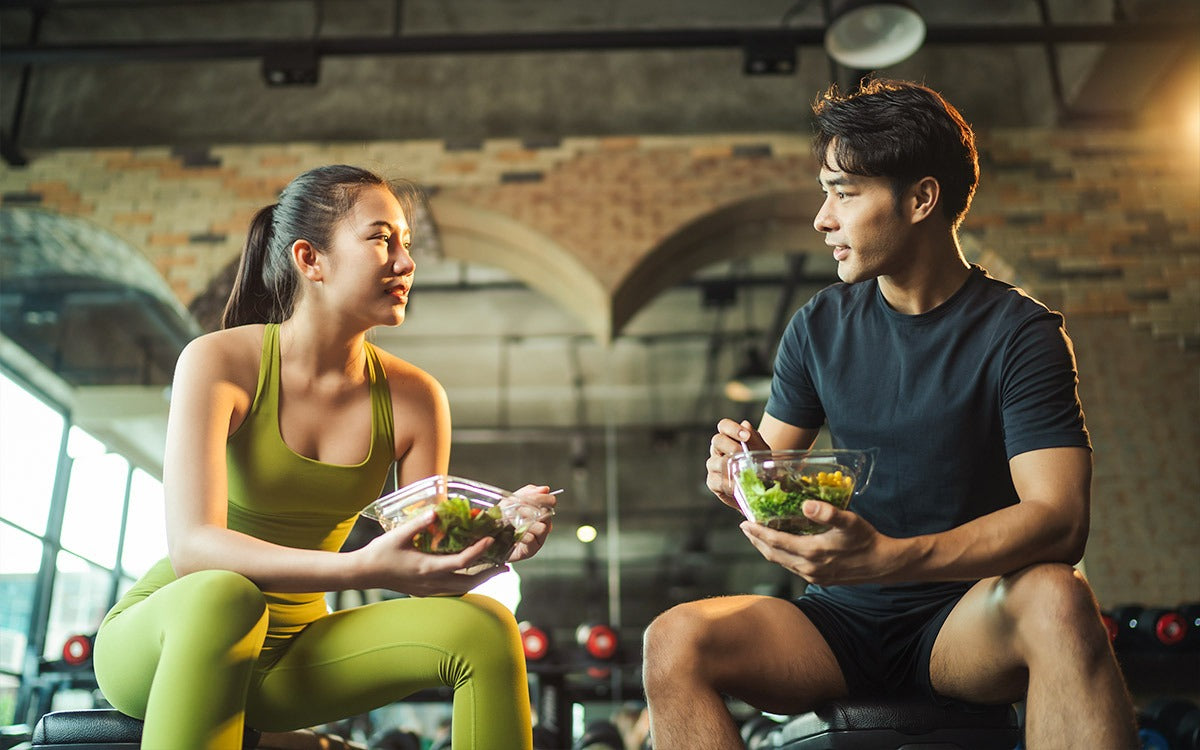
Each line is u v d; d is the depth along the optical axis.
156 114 6.46
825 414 1.84
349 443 1.72
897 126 1.64
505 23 6.67
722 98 6.48
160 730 1.28
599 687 5.05
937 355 1.71
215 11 6.60
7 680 7.07
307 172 1.73
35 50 6.00
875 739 1.56
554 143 6.30
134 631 1.43
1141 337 5.94
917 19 4.54
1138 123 6.32
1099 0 6.07
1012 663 1.46
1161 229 6.13
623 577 11.76
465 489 1.50
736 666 1.57
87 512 8.17
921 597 1.68
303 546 1.71
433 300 9.52
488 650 1.51
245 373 1.64
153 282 6.40
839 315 1.86
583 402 11.29
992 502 1.71
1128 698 1.35
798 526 1.32
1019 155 6.27
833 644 1.67
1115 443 5.73
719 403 11.27
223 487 1.53
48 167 6.24
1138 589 5.48
